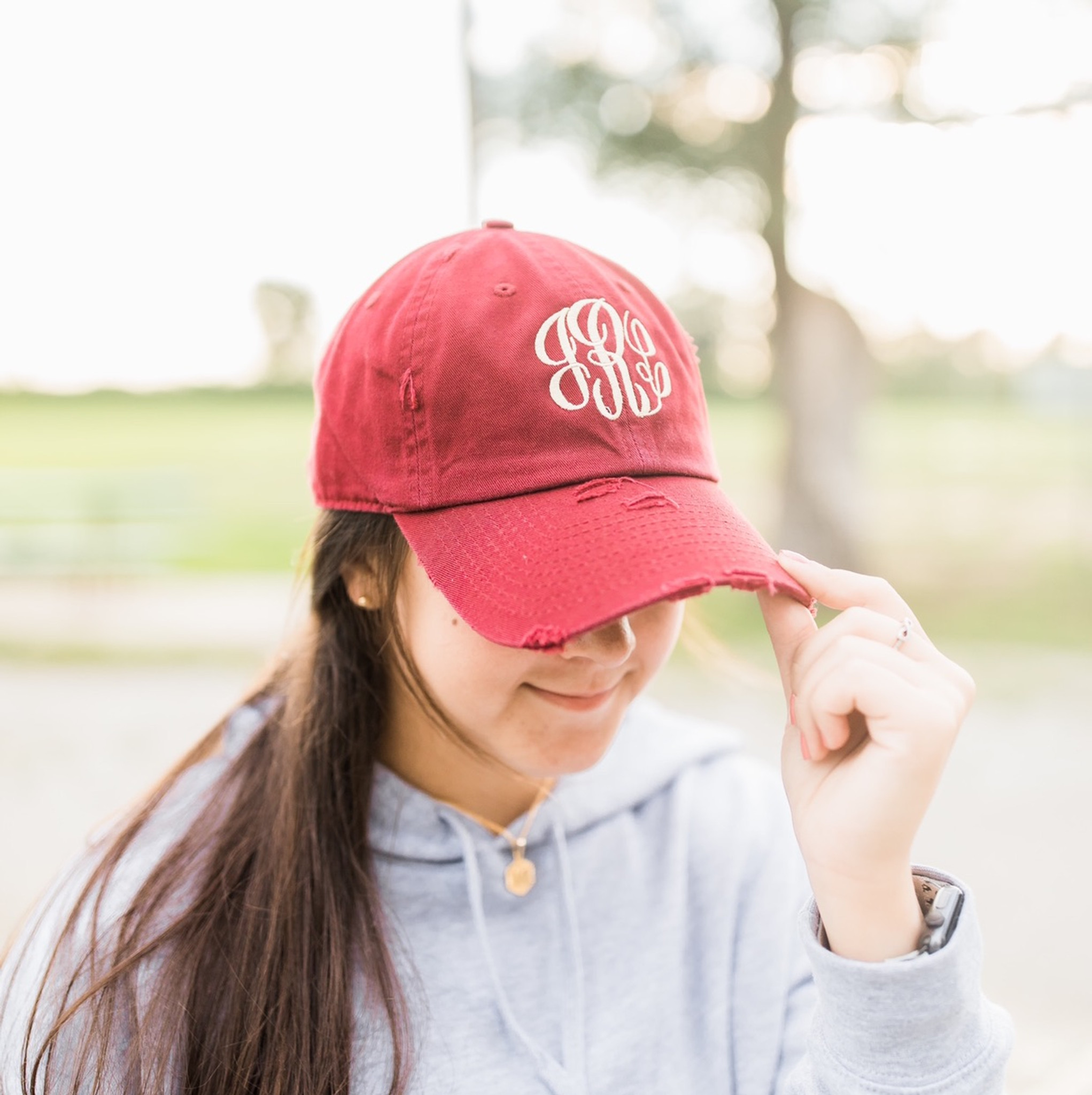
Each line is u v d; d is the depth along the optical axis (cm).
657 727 129
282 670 123
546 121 682
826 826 88
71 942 103
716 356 852
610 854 114
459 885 109
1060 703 516
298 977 99
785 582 89
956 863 342
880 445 1250
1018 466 1188
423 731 109
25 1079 98
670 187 718
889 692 87
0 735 483
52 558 819
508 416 92
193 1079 98
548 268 99
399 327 96
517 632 83
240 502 1091
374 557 101
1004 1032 88
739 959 110
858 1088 85
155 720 506
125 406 1478
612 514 90
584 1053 102
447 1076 98
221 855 108
